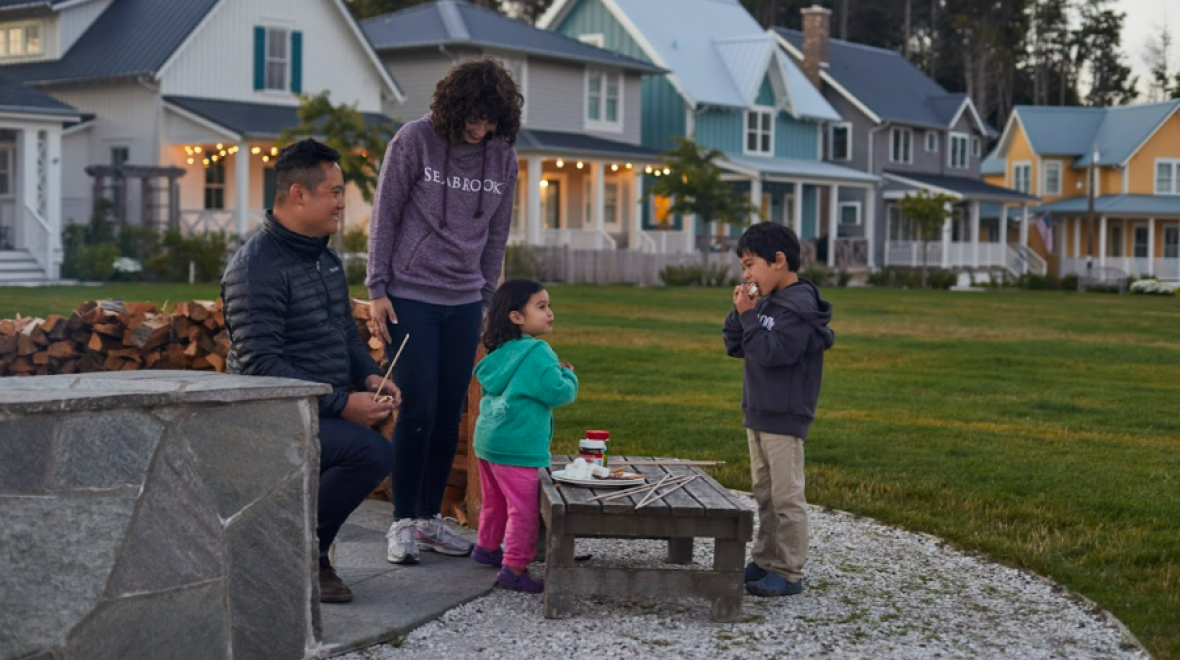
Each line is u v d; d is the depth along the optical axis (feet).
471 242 18.75
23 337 25.23
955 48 288.10
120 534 12.47
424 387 18.47
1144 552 20.02
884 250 162.91
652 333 59.36
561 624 16.16
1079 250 186.80
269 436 13.74
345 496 16.01
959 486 25.43
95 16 106.63
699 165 113.39
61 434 12.09
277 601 13.88
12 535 11.79
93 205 93.76
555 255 108.27
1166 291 136.67
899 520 22.44
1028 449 30.27
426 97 117.19
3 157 96.27
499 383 17.48
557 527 16.11
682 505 16.20
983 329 69.56
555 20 143.43
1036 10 301.63
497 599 17.24
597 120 126.11
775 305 17.28
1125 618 16.79
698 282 115.03
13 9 104.63
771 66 146.30
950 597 17.87
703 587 16.31
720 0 161.68
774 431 17.48
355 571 18.31
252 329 15.76
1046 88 299.99
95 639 12.30
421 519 19.38
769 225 17.46
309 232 16.29
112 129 101.35
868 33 291.99
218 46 101.45
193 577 13.05
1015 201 168.66
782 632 16.05
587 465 17.97
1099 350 57.67
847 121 164.25
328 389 14.21
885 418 35.19
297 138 89.25
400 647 15.16
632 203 120.98
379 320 18.47
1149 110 183.52
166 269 90.38
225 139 95.50
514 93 18.39
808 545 20.79
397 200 18.39
